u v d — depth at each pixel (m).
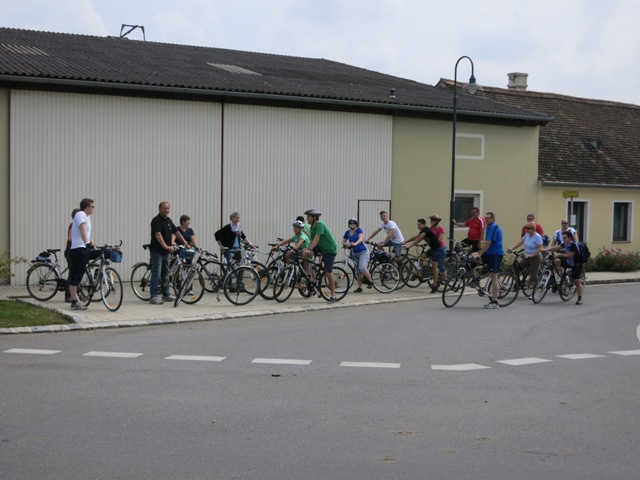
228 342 10.85
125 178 19.00
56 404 7.14
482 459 5.79
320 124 21.92
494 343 11.22
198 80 20.39
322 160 22.00
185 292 14.74
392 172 23.44
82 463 5.52
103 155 18.67
